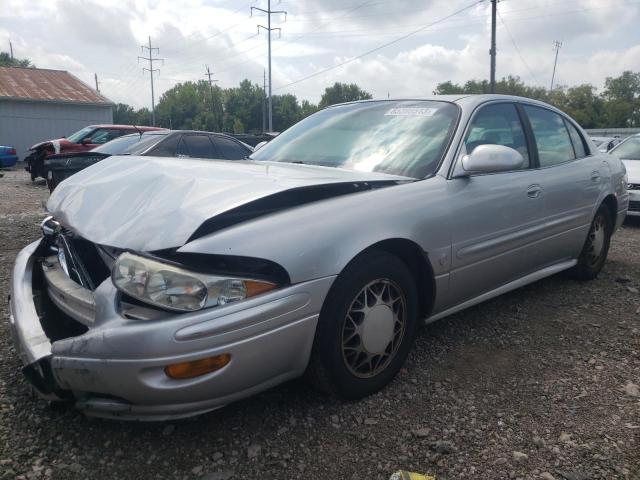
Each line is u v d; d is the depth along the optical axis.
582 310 3.74
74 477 1.97
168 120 91.81
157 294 1.88
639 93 77.81
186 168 2.56
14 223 6.83
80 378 1.93
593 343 3.19
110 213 2.25
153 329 1.85
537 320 3.54
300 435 2.24
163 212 2.11
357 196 2.46
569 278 4.41
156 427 2.28
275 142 3.61
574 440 2.23
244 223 2.10
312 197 2.37
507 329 3.38
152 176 2.45
